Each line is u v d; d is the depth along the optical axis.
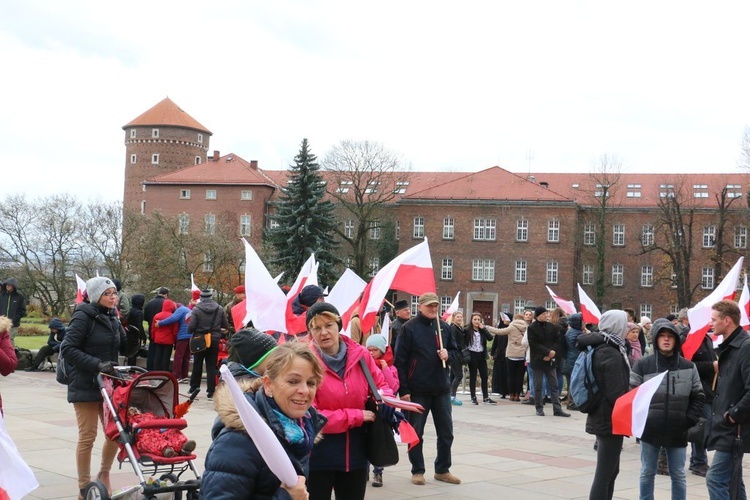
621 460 13.34
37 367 24.20
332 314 6.79
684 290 75.06
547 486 10.68
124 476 10.18
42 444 12.20
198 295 19.77
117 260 71.19
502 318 23.22
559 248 83.12
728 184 85.94
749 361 7.80
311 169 71.75
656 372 8.45
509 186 86.00
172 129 108.06
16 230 71.56
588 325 21.56
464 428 16.14
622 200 86.62
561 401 21.44
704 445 8.44
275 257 70.69
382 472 10.61
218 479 4.08
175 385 8.20
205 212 91.06
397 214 86.50
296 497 4.04
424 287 10.68
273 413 4.44
